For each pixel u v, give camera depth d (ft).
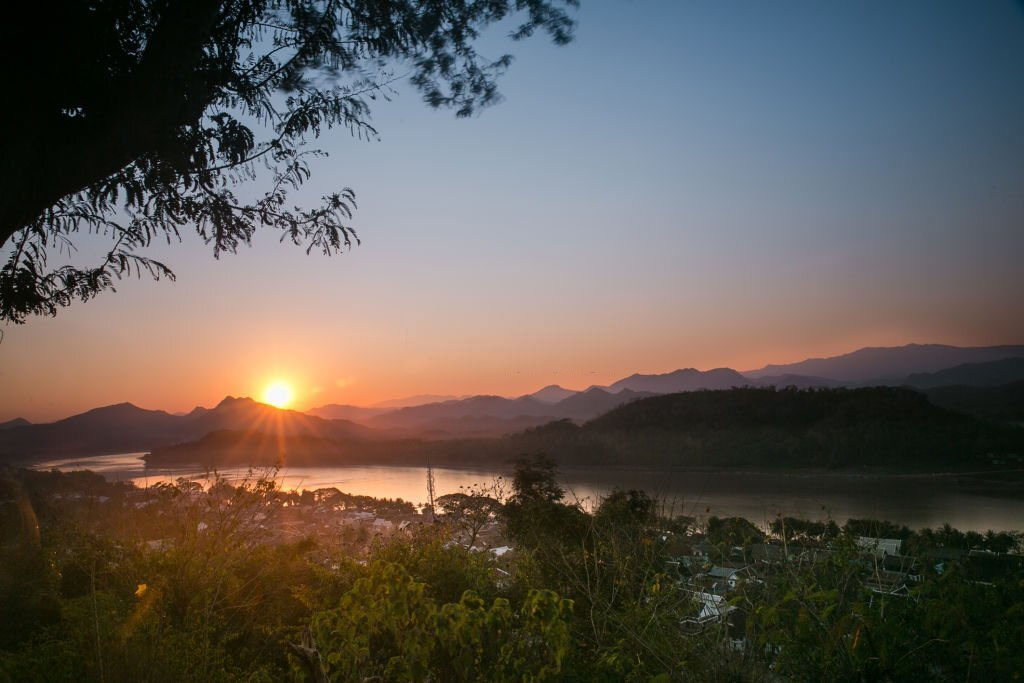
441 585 15.28
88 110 8.93
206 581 13.94
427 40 13.34
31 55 8.21
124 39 9.86
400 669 9.24
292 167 12.48
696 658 9.20
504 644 9.32
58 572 13.43
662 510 13.38
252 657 13.56
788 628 9.53
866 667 8.77
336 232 12.53
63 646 10.69
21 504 13.24
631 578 11.43
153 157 10.78
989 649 8.86
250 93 11.93
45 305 11.33
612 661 9.30
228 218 11.97
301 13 11.59
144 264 11.71
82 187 9.03
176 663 10.77
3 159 7.99
